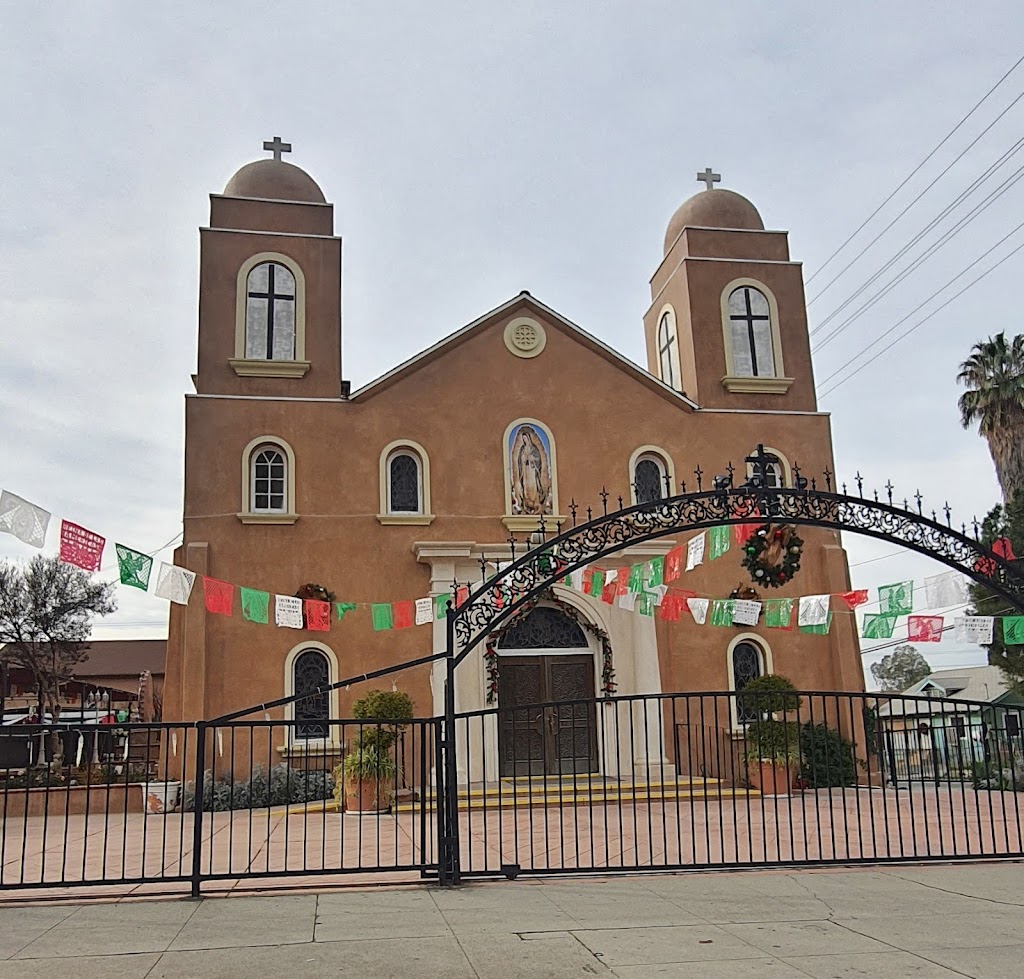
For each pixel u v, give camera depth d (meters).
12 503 10.17
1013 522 27.25
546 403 21.31
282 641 19.09
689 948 6.88
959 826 13.40
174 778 18.05
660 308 24.83
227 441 19.81
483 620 10.43
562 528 20.59
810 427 22.39
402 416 20.64
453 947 6.89
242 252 21.03
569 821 14.64
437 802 9.48
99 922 7.85
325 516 19.81
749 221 24.05
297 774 18.23
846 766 19.44
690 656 20.42
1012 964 6.50
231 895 8.91
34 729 9.37
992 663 27.03
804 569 21.31
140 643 44.66
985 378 31.53
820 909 8.17
